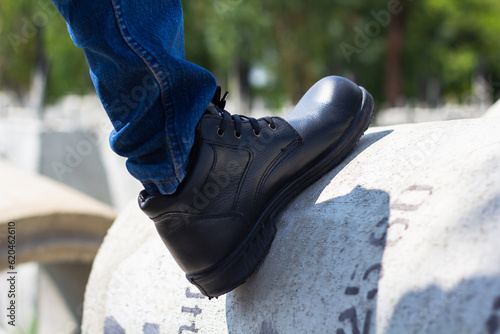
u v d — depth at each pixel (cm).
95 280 167
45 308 428
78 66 1558
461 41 2302
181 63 95
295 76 1245
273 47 1166
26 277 633
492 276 75
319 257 101
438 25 2002
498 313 72
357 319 88
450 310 77
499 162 90
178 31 102
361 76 1468
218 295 108
